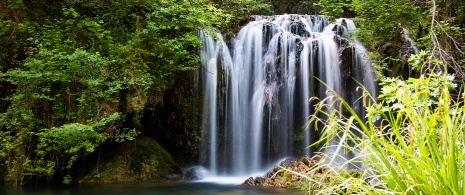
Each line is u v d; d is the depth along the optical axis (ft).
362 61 32.68
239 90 33.01
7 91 26.14
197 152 32.86
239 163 32.37
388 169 6.41
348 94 32.83
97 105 24.27
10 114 23.89
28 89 23.44
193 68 27.89
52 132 22.22
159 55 27.02
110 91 23.94
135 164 27.53
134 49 25.85
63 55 23.67
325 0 34.58
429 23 27.04
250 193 22.34
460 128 6.27
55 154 25.13
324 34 35.06
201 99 32.04
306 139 32.89
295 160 29.48
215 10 30.68
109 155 27.91
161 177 27.86
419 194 6.03
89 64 23.38
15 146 23.30
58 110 24.07
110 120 23.72
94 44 25.90
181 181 27.81
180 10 27.84
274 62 33.42
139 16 27.50
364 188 6.79
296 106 32.83
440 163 6.00
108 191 22.77
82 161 27.55
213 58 32.40
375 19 28.71
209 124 32.42
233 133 32.63
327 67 33.06
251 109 32.91
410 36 29.89
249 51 33.91
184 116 32.37
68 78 23.57
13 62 25.41
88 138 23.81
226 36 34.35
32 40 24.84
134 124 29.73
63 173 26.30
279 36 33.76
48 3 27.12
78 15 24.98
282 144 32.73
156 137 32.89
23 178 24.38
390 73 30.94
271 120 32.86
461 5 26.81
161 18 28.22
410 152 6.44
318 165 8.14
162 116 32.22
